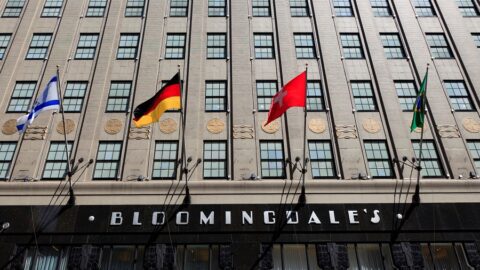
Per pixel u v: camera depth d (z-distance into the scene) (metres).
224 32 26.34
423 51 25.48
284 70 24.50
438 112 23.05
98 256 18.89
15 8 27.50
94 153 21.69
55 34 26.23
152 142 22.00
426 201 20.11
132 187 20.33
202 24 26.53
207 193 20.23
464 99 23.81
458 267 18.97
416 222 19.50
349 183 20.47
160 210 19.77
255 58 25.09
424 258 19.12
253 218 19.55
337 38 26.00
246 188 20.36
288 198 20.12
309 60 25.09
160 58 25.05
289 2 27.70
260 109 23.09
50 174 21.16
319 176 21.17
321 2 27.53
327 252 18.92
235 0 27.58
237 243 19.03
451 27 26.52
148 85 23.92
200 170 21.16
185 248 19.20
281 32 26.06
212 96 23.69
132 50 25.66
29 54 25.41
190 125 22.45
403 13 27.19
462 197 20.25
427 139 22.28
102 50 25.31
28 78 24.34
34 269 18.62
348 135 22.16
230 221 19.48
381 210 19.78
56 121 22.64
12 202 19.95
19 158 21.34
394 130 22.33
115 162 21.58
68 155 20.19
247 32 26.14
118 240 19.12
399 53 25.69
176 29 26.41
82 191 20.22
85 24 26.70
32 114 18.78
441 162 21.61
